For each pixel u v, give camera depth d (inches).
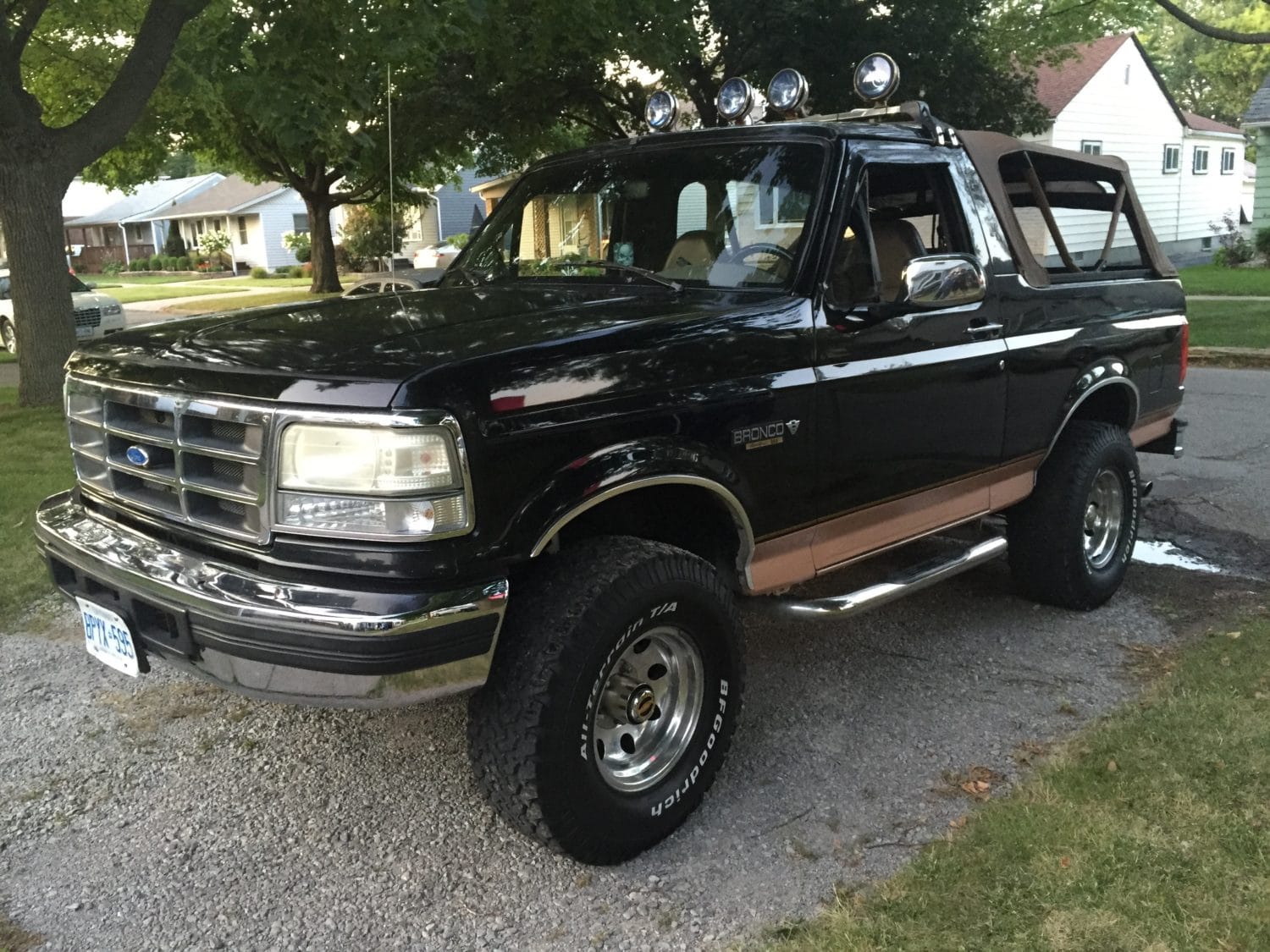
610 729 119.8
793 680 166.1
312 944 106.4
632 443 113.5
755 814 128.0
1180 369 214.4
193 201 2191.2
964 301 142.3
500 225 177.3
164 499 117.6
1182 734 137.6
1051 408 175.6
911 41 599.8
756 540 131.2
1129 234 204.5
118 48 617.3
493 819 128.5
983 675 166.2
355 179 1072.8
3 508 258.7
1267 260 1006.4
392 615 97.4
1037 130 709.9
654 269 151.7
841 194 140.3
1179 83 2203.5
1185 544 228.2
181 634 108.3
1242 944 98.0
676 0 571.8
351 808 131.6
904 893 108.9
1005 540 178.7
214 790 136.2
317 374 103.0
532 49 611.8
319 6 367.2
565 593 110.9
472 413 101.3
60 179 434.6
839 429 137.6
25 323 438.3
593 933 107.1
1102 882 108.1
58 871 119.4
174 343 121.3
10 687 166.4
